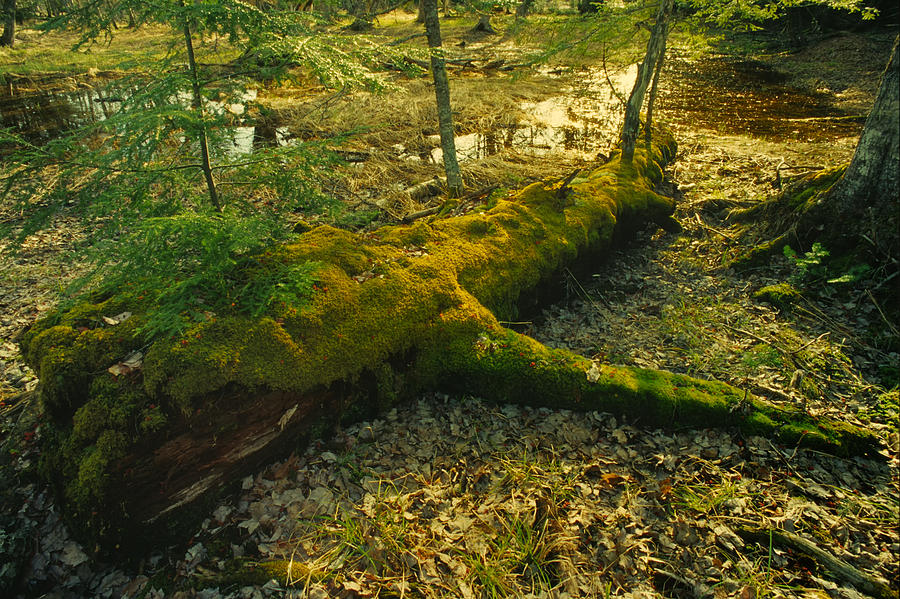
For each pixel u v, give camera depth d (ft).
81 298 11.87
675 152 30.96
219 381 9.63
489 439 11.70
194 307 10.88
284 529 9.87
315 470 10.97
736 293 16.75
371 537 9.53
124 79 11.76
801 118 37.99
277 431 10.61
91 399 9.45
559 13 31.07
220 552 9.55
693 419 11.48
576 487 10.39
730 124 37.22
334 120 38.42
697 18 26.86
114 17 10.81
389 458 11.28
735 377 12.99
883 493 9.71
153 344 9.98
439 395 13.06
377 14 21.22
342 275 12.70
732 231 20.38
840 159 28.25
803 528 9.15
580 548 9.22
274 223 13.14
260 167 13.00
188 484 9.74
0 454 11.19
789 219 17.69
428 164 30.68
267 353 10.29
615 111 42.29
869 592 8.04
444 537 9.55
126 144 10.44
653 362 13.97
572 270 17.90
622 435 11.52
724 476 10.33
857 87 45.34
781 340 14.07
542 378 12.25
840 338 13.93
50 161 10.48
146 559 9.62
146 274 11.19
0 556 9.20
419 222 16.02
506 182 26.89
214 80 11.49
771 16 25.95
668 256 20.10
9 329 15.97
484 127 38.29
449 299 13.29
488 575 8.75
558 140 35.50
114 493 8.98
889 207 14.75
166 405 9.36
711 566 8.75
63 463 9.40
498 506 10.09
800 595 8.13
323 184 26.23
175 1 10.55
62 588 9.11
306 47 11.18
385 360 12.08
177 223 9.79
